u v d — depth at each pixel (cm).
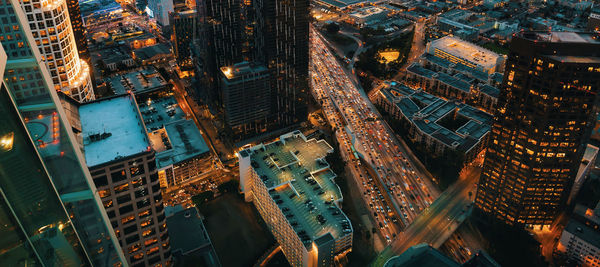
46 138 5062
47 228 5006
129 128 18800
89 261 6109
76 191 5606
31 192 4706
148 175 18950
